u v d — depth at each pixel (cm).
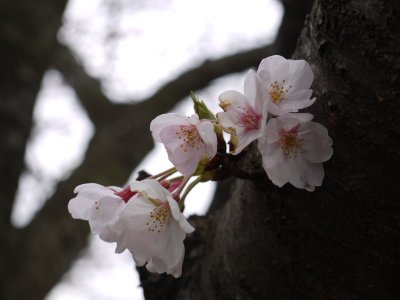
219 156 59
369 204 58
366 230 59
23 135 101
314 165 58
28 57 105
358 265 60
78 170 126
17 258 100
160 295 73
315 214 60
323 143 57
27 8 109
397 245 59
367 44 57
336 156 59
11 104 101
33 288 100
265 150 57
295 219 61
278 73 58
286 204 61
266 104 56
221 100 58
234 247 66
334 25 58
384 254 59
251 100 58
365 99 57
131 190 59
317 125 57
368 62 57
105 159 132
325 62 59
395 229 58
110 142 138
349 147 58
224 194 86
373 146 58
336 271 61
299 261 62
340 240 60
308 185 58
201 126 57
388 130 57
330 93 59
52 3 115
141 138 142
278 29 88
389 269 59
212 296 68
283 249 62
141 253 59
